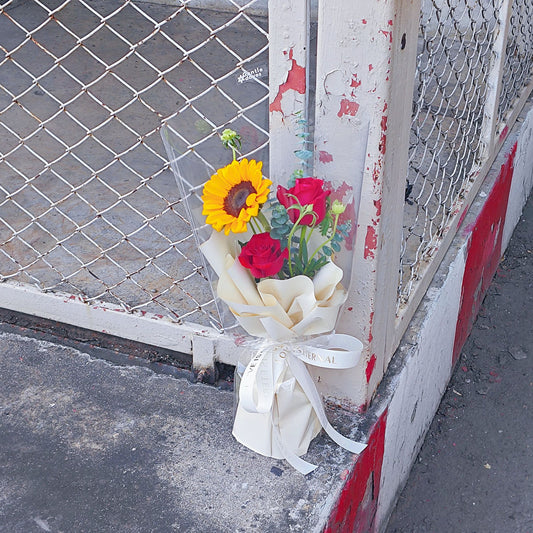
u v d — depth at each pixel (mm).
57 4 5461
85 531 1497
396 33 1305
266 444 1617
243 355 1606
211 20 5117
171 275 2398
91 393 1846
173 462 1639
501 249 3312
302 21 1343
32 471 1633
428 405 2400
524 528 2217
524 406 2648
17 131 3543
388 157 1435
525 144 3268
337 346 1561
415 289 2047
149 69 4375
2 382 1883
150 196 2938
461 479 2377
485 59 2658
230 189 1338
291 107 1440
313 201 1334
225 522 1496
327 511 1509
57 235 2648
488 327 3014
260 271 1354
